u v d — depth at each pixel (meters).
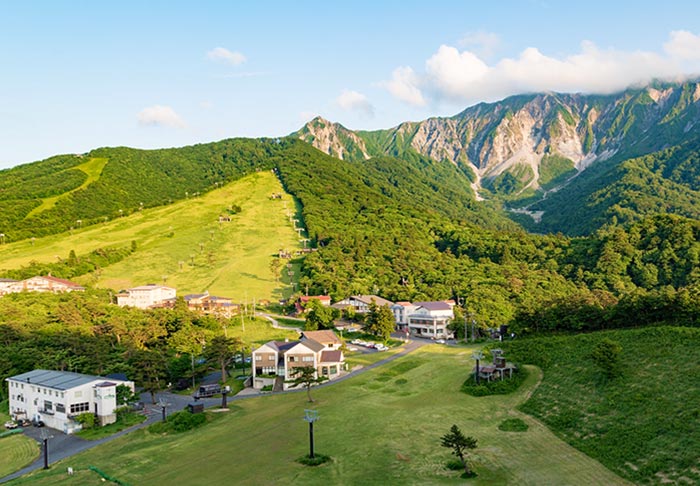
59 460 74.69
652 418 61.66
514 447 63.22
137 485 61.03
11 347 117.00
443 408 79.56
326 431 74.19
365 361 118.25
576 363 84.50
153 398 100.50
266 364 110.81
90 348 115.56
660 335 82.25
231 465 64.75
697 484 48.44
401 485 55.56
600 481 52.84
